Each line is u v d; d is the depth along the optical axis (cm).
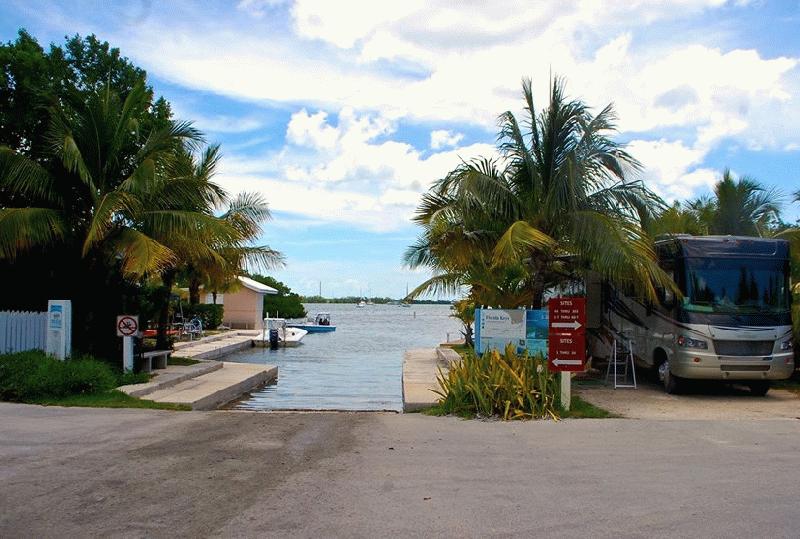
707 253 1352
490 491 652
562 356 1152
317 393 1767
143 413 1134
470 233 1487
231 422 1041
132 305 1722
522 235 1261
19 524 548
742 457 805
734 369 1317
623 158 1411
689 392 1435
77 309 1616
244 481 680
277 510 589
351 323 9169
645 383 1581
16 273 1642
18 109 1719
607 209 1431
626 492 649
